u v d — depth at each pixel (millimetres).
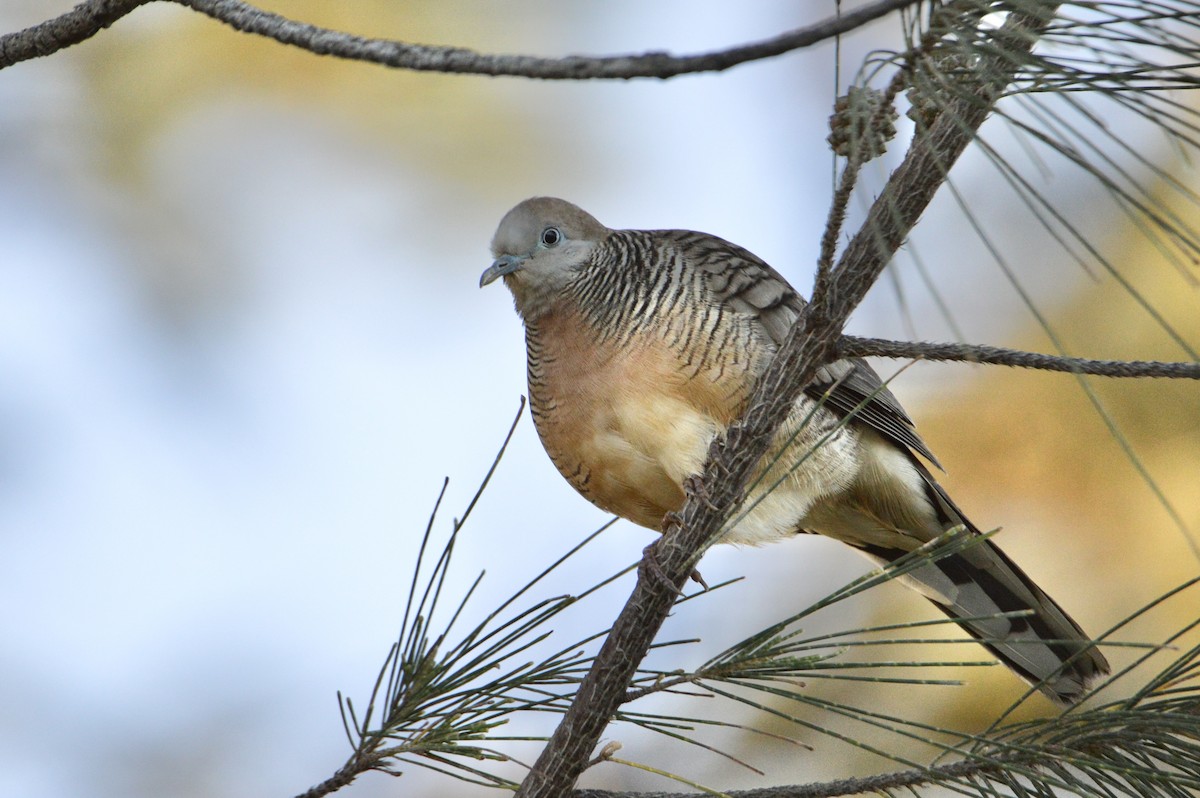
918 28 4184
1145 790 4809
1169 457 10422
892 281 3518
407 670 5391
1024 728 5105
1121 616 10242
